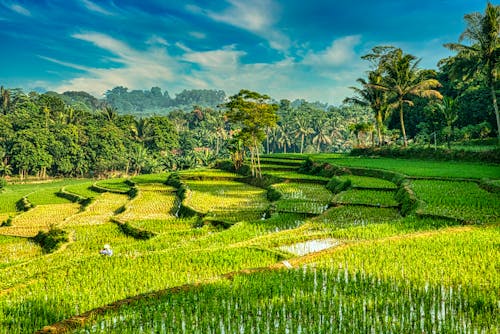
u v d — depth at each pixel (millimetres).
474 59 46625
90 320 11031
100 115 134000
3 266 22125
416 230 20188
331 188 42844
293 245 19719
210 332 10156
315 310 10898
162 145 127375
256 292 12383
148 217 36812
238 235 23062
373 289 12180
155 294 12578
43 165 102938
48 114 122062
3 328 11305
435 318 10148
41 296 13742
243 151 81500
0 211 51656
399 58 59500
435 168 44688
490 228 18828
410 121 75250
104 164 113625
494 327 9562
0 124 103875
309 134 151000
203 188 54625
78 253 24828
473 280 12383
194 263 16859
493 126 63281
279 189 43812
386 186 37125
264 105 60219
